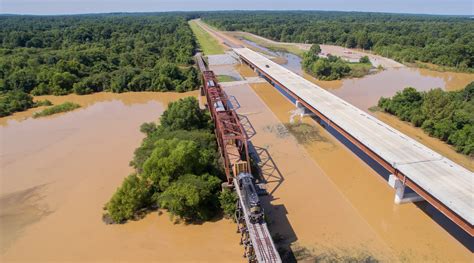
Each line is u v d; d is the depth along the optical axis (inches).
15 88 4077.3
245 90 4215.1
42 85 4141.2
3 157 2486.5
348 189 2015.3
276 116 3260.3
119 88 4227.4
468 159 2332.7
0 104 3486.7
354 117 2486.5
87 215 1815.9
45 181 2150.6
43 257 1529.3
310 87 3420.3
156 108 3634.4
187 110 2508.6
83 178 2171.5
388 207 1843.0
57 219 1790.1
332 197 1939.0
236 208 1716.3
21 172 2266.2
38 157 2480.3
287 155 2449.6
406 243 1579.7
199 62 5305.1
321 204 1877.5
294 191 1999.3
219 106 2541.8
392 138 2111.2
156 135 2416.3
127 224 1737.2
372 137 2124.8
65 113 3496.6
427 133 2770.7
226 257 1505.9
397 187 1831.9
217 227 1701.5
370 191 1993.1
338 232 1658.5
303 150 2527.1
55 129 3036.4
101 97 4087.1
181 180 1732.3
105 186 2076.8
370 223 1717.5
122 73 4402.1
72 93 4210.1
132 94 4188.0
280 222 1736.0
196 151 1857.8
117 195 1760.6
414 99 3203.7
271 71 4264.3
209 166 1957.4
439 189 1536.7
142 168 2034.9
